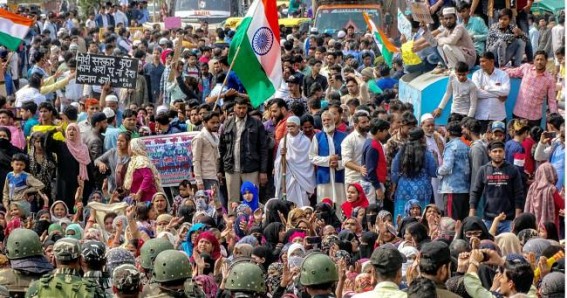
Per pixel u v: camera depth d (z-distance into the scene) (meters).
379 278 16.41
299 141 31.80
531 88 33.75
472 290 17.34
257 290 17.78
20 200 29.88
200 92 44.59
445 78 34.75
